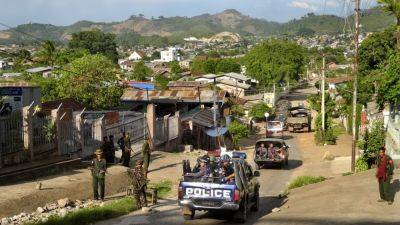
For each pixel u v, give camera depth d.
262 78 116.12
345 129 60.97
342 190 19.61
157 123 35.94
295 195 21.00
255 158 31.62
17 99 26.80
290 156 40.56
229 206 15.13
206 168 16.30
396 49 41.12
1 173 19.31
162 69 151.25
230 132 52.00
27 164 20.98
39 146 22.20
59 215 15.91
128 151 25.98
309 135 59.31
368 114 48.00
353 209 16.08
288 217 16.00
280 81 120.81
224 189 15.20
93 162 19.27
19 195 17.44
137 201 18.11
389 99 31.95
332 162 34.47
